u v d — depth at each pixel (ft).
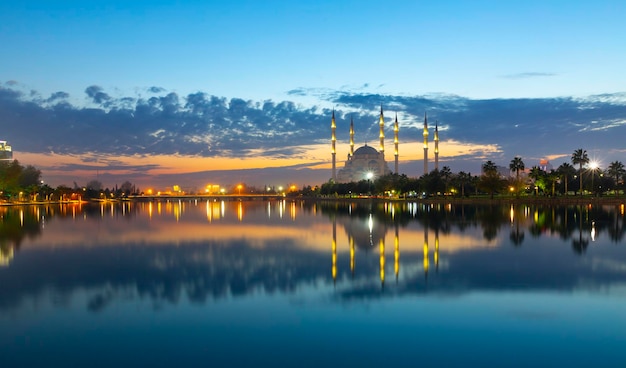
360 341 79.30
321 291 111.24
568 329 83.82
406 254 165.37
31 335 83.05
